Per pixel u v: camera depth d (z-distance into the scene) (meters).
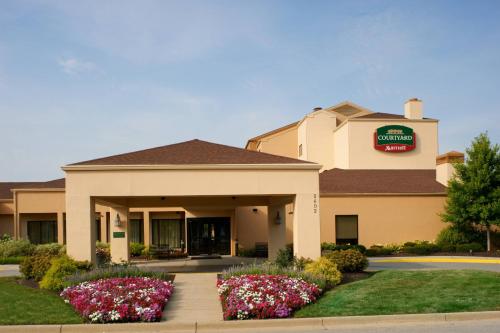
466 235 28.52
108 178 16.59
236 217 31.42
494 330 10.03
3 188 37.78
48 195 32.19
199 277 16.80
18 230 31.86
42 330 10.51
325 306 12.00
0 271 23.25
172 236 33.38
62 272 14.79
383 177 34.28
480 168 27.39
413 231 30.62
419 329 10.27
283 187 17.14
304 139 43.19
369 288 13.73
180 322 11.02
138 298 12.06
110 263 18.19
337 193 30.31
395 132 39.62
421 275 15.42
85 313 11.13
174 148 19.12
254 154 18.59
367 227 30.36
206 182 16.84
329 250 27.58
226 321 11.08
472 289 13.18
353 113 45.88
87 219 16.48
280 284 13.20
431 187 31.89
